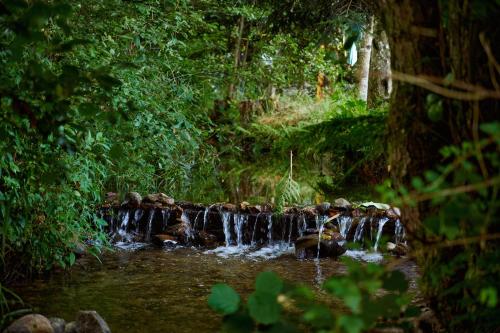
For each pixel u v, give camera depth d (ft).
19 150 11.19
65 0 13.35
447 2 5.19
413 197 3.99
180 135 22.90
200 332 10.69
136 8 18.30
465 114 5.20
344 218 19.51
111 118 7.45
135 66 7.65
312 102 35.35
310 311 3.78
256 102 36.35
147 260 17.02
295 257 17.74
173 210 20.68
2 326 10.62
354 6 15.01
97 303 12.48
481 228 4.00
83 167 13.92
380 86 31.94
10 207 12.38
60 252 14.56
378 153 7.86
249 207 20.93
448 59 5.27
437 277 5.37
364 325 3.94
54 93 6.28
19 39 6.54
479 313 5.23
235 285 14.30
